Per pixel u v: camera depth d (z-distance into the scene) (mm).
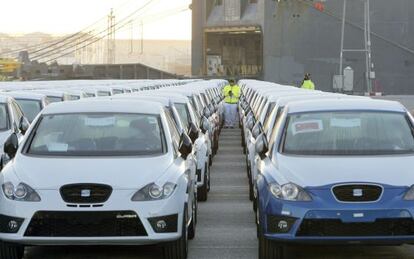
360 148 12781
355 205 11094
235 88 50000
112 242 11117
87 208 11070
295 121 13562
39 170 11656
